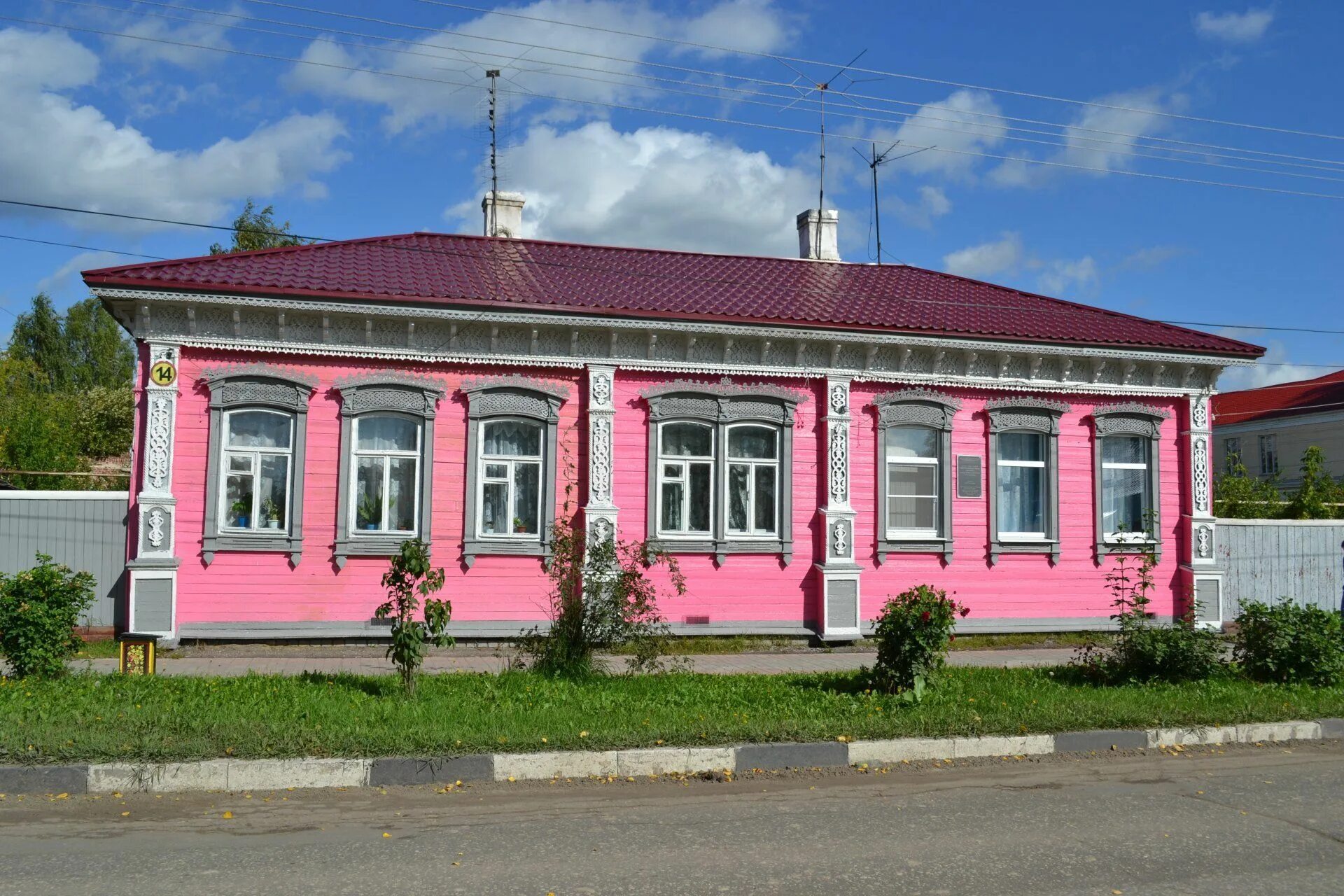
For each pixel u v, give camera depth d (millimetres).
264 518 15359
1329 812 7824
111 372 54562
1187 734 10273
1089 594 18453
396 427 15945
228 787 7961
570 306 16047
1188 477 18922
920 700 10805
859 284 20312
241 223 39844
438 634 10766
